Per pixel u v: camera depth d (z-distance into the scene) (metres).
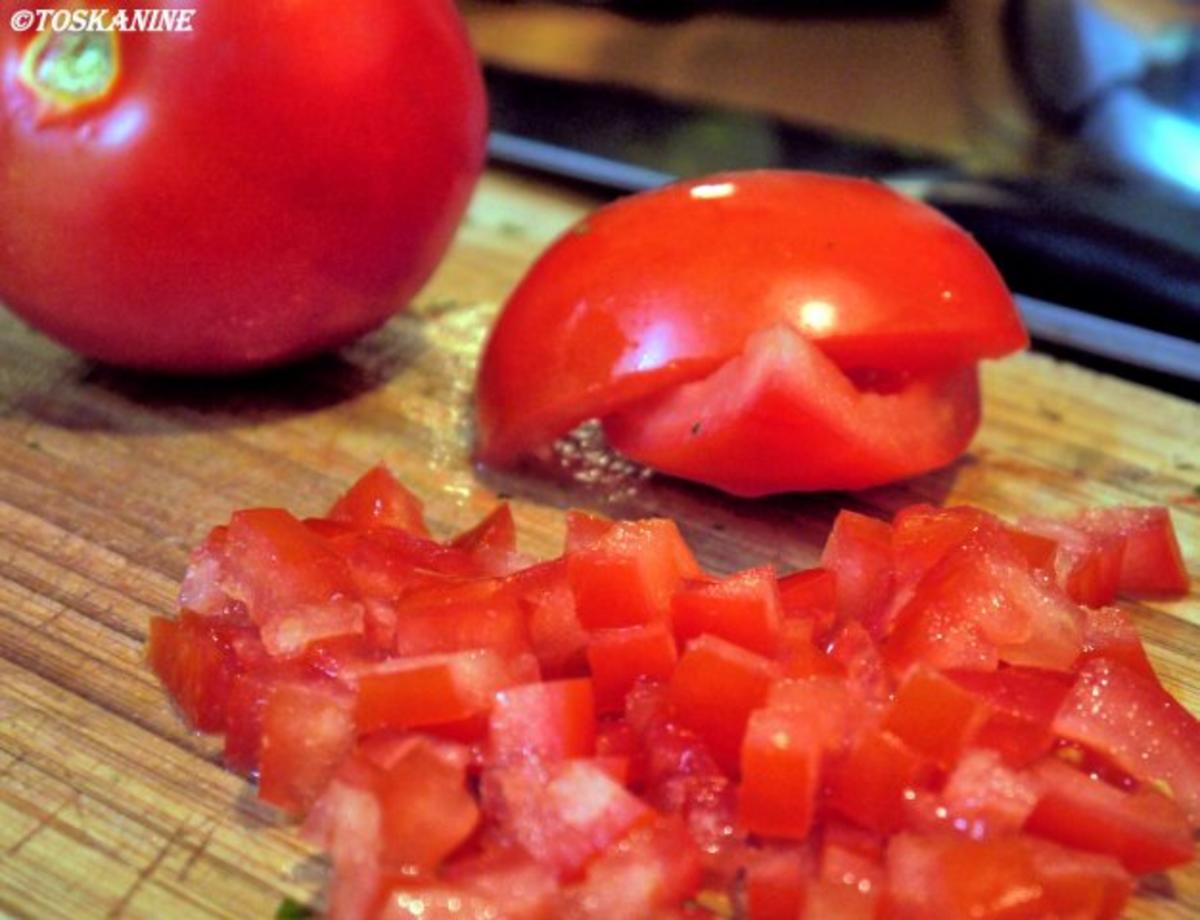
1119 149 0.29
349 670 0.19
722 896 0.17
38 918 0.17
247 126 0.22
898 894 0.17
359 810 0.17
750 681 0.17
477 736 0.18
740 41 0.33
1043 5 0.31
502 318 0.23
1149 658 0.20
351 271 0.23
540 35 0.33
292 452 0.24
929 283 0.22
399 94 0.23
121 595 0.21
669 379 0.22
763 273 0.21
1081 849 0.17
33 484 0.23
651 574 0.19
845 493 0.23
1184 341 0.26
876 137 0.30
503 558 0.21
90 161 0.22
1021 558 0.19
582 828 0.17
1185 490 0.23
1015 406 0.25
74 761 0.19
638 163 0.30
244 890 0.17
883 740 0.17
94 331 0.24
